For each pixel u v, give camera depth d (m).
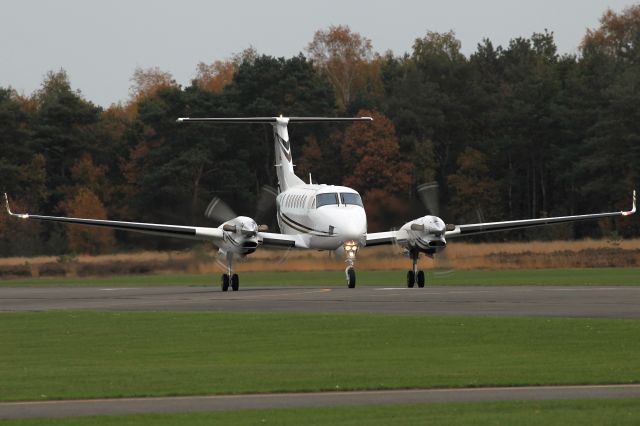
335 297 83.44
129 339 56.47
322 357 48.38
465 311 68.06
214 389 39.78
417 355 48.47
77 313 71.81
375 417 34.03
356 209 99.44
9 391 39.84
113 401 37.72
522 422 32.94
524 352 48.88
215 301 81.44
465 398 37.41
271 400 37.53
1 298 91.88
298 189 108.56
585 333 55.19
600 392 38.28
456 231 99.94
